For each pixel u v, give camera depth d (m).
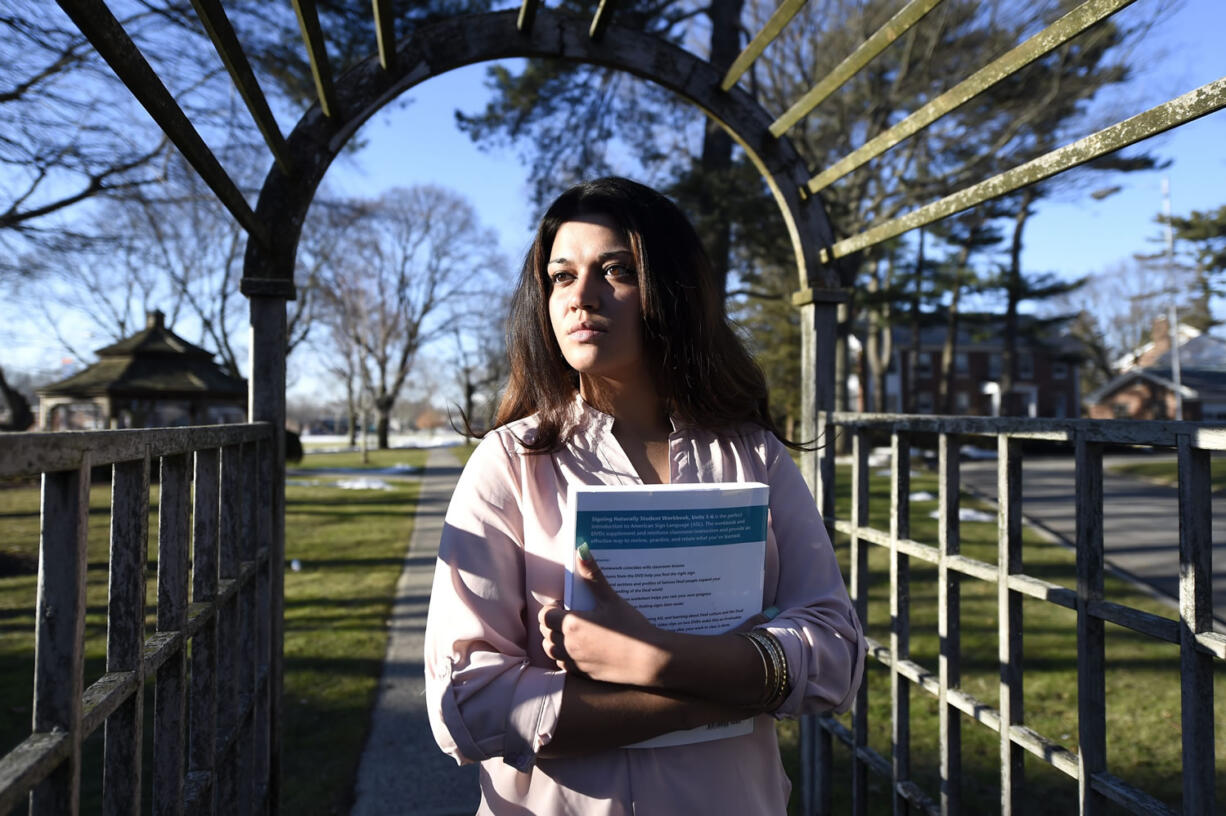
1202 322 28.77
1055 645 5.30
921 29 12.76
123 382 19.97
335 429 78.31
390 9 1.81
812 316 2.61
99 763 3.55
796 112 2.29
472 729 1.05
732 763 1.15
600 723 1.05
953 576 1.99
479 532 1.16
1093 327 51.00
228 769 1.83
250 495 2.09
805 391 2.66
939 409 29.98
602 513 1.08
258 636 2.18
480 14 2.29
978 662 4.96
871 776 3.49
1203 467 1.26
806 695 1.12
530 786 1.12
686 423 1.30
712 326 1.30
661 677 1.02
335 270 33.31
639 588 1.10
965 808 3.16
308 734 3.84
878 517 11.22
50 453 0.85
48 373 31.22
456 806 3.14
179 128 1.35
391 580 7.39
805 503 1.32
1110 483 19.31
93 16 0.99
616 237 1.21
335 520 11.74
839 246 2.48
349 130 2.25
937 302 24.28
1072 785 3.36
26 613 6.09
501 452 1.22
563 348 1.22
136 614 1.15
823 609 1.22
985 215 16.45
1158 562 8.69
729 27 11.26
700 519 1.12
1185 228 25.42
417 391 66.75
